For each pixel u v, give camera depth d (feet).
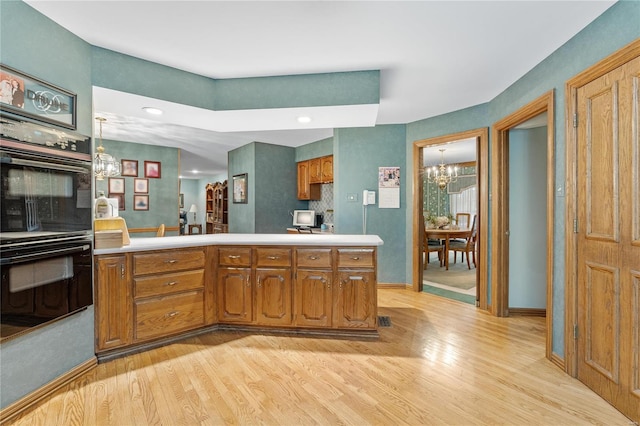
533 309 11.09
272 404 6.00
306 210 19.74
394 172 14.28
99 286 7.54
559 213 7.48
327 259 9.18
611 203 6.00
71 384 6.64
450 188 27.94
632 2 5.54
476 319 10.64
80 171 6.98
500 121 10.41
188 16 6.30
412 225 13.96
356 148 14.48
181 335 8.97
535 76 8.45
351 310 9.12
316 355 7.99
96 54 7.49
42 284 6.12
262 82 9.20
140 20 6.44
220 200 24.89
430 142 13.20
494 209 10.98
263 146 18.34
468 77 9.22
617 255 5.85
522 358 7.86
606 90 6.07
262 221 18.38
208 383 6.70
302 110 9.36
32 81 5.97
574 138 6.93
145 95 8.15
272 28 6.73
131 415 5.67
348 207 14.55
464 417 5.64
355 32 6.88
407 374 7.08
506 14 6.21
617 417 5.65
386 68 8.64
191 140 17.54
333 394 6.32
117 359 7.75
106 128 14.79
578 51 6.82
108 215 8.31
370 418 5.61
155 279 8.38
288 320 9.32
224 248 9.49
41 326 6.11
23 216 5.76
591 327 6.51
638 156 5.45
